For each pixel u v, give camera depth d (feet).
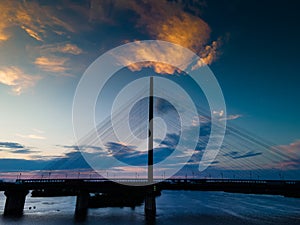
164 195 442.91
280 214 182.60
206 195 443.32
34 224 139.95
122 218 161.38
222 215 175.42
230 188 191.11
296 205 254.27
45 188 188.85
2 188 181.98
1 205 250.98
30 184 187.32
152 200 191.62
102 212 187.62
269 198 364.79
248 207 231.09
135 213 183.32
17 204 187.21
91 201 230.89
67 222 146.51
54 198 346.33
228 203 274.36
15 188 184.44
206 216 171.22
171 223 145.69
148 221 151.23
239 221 152.87
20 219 154.51
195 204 258.98
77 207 194.29
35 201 296.10
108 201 235.81
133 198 258.78
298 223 147.95
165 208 217.56
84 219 157.07
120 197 257.55
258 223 146.92
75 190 200.85
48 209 206.80
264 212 193.98
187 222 148.97
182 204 258.78
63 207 226.38
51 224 140.36
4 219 153.89
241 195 453.17
